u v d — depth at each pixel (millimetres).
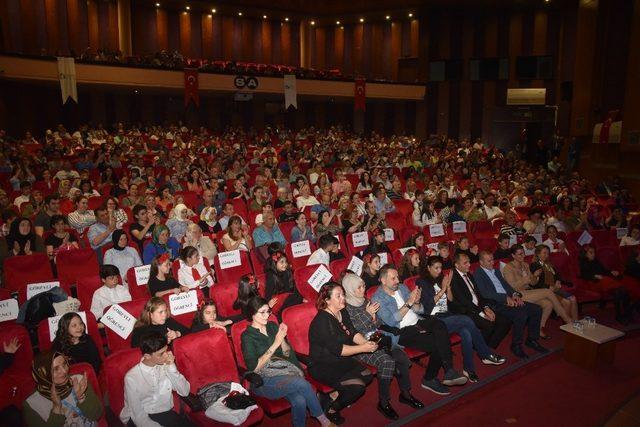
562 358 5914
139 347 4020
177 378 3887
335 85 22500
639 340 6484
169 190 10438
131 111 22719
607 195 13656
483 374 5469
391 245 8492
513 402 4879
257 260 7484
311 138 23062
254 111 25328
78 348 4273
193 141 18547
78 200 7848
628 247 8352
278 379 4156
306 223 8242
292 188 12898
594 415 4652
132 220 9031
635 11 13719
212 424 3873
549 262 7246
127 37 23719
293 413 4051
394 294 5445
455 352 6117
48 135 17562
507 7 23547
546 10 23312
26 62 16312
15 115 17734
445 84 25031
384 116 26453
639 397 4980
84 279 5637
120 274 6297
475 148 20969
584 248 7812
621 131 14367
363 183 12812
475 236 9383
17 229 6555
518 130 24078
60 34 20875
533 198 12828
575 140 18078
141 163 13891
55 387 3459
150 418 3750
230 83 20266
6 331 4324
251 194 10930
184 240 7113
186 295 5301
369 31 27375
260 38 27422
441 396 5004
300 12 26578
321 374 4406
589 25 17469
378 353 4727
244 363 4512
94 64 17656
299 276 6270
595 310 7613
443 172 14930
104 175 12211
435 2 23641
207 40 26156
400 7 24734
